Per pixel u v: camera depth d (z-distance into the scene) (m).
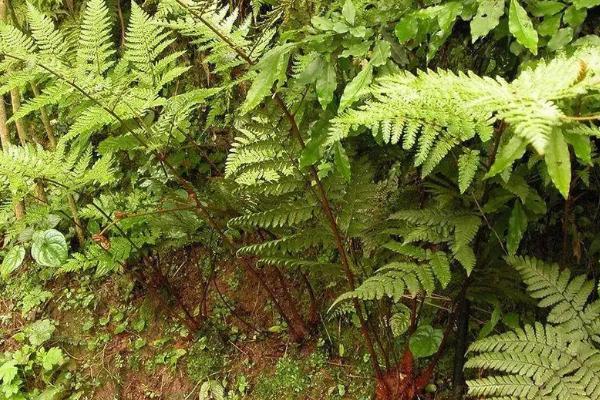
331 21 1.62
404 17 1.53
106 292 3.16
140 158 3.23
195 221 2.55
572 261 2.03
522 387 1.63
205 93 2.01
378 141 1.88
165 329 2.93
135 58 2.12
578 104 1.27
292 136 1.93
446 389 2.21
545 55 1.52
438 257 1.77
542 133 0.92
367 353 2.47
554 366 1.63
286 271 2.85
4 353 2.97
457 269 2.02
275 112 1.91
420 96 1.26
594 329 1.68
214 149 3.11
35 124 3.74
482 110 1.20
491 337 1.74
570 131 1.17
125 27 3.32
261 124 1.91
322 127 1.72
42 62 1.98
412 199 2.15
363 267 2.08
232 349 2.75
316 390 2.48
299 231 2.16
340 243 1.91
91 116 2.01
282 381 2.55
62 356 2.89
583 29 1.58
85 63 2.03
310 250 2.64
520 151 1.13
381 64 1.54
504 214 1.79
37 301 3.18
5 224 2.76
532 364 1.65
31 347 2.94
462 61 1.90
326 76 1.64
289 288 2.81
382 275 1.73
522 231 1.69
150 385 2.78
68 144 3.55
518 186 1.61
